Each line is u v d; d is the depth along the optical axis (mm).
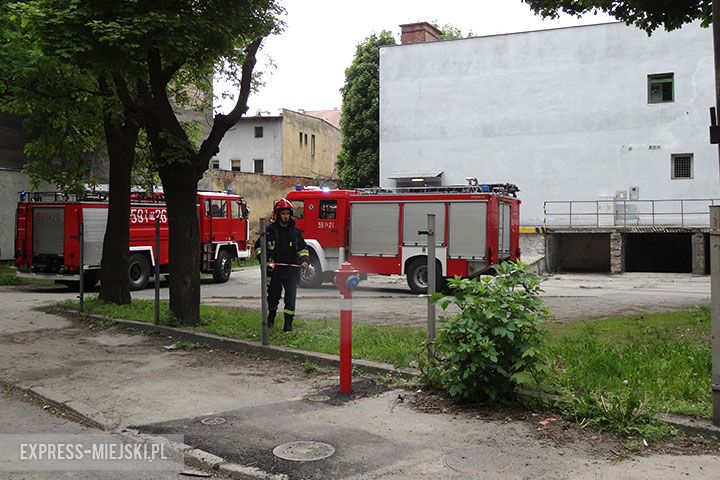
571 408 5555
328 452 4867
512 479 4305
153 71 10156
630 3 11031
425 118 32500
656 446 4816
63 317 12086
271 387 6875
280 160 48656
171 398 6488
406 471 4484
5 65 12289
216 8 9695
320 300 16078
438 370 6301
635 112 28859
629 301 15562
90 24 8383
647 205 28688
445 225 18078
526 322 5676
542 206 30359
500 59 31141
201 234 21828
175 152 10070
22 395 6891
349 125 39719
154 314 11398
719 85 8164
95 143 15617
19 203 19422
